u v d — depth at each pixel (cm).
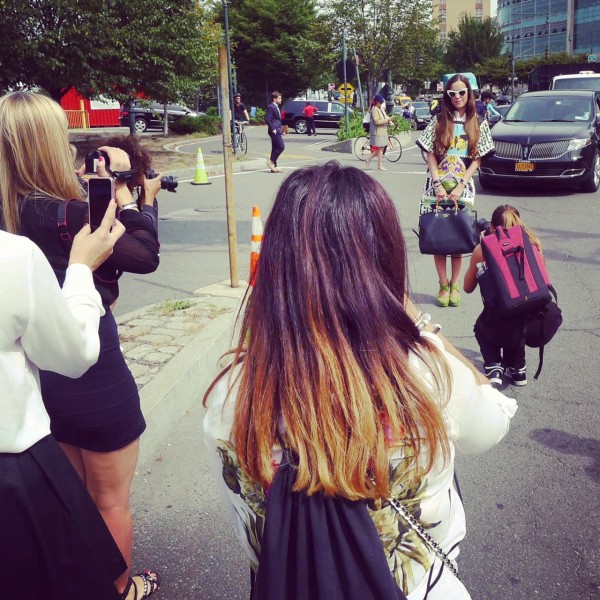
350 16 3647
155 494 356
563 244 898
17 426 160
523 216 1093
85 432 229
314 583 125
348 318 131
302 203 137
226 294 652
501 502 342
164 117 3181
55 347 163
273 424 130
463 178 616
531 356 534
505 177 1281
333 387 127
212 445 142
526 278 437
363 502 126
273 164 1708
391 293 137
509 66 8044
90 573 169
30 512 159
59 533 165
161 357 477
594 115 1357
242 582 292
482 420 145
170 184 285
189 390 452
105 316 233
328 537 125
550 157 1257
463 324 611
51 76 1730
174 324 550
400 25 3669
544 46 10750
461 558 300
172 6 1867
